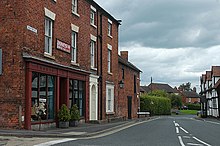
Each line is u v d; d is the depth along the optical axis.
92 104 28.78
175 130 23.11
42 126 19.77
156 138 17.14
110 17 33.62
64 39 23.17
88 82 27.42
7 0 18.09
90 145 13.39
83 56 26.66
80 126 23.11
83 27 26.75
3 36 18.02
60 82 23.31
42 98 19.98
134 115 44.75
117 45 36.25
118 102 36.66
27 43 18.39
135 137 17.48
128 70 42.03
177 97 111.69
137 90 47.66
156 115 69.12
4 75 17.89
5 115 17.81
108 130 21.20
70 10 24.25
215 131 23.00
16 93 17.72
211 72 64.06
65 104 22.80
